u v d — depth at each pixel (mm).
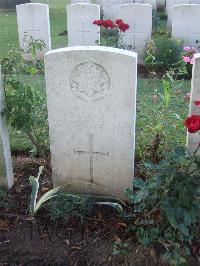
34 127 1987
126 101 1518
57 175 1720
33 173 1912
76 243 1492
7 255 1452
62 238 1516
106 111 1552
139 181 1489
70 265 1420
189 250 1415
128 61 1450
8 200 1696
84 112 1568
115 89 1506
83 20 3852
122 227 1549
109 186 1697
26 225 1571
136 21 3605
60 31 5336
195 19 3682
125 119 1551
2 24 5855
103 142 1613
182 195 1342
